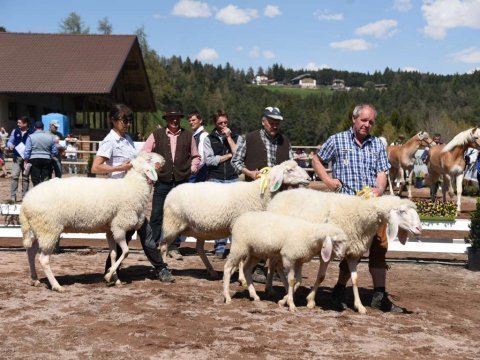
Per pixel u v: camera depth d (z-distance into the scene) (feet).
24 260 30.17
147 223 24.86
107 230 24.14
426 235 35.19
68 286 23.81
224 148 31.81
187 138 29.58
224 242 32.27
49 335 17.15
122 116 25.03
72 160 86.22
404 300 23.47
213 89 468.75
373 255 21.58
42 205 22.24
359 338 17.83
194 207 24.68
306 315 20.25
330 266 30.76
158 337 17.06
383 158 22.40
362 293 24.62
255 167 26.40
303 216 21.36
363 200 20.29
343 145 22.26
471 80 461.37
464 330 19.30
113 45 123.44
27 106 118.01
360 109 21.98
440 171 54.75
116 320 18.76
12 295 21.86
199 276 26.99
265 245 20.62
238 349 16.26
